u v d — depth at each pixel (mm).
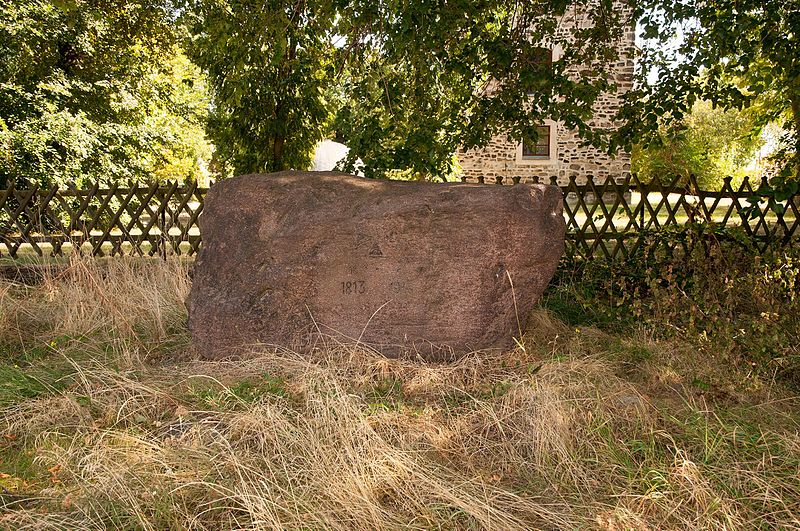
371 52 5773
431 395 3924
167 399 3822
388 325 4469
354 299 4461
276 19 5543
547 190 4504
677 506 2695
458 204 4324
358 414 3355
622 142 6574
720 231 5871
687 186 6742
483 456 3256
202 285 4617
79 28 12047
